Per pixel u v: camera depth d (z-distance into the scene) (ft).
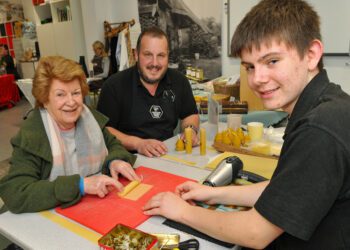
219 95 8.86
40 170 3.80
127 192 3.57
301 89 2.24
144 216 3.06
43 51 21.52
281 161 2.11
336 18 8.84
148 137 6.40
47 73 3.72
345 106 2.00
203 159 4.67
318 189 1.86
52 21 20.52
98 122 4.83
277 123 6.82
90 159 4.36
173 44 12.81
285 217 1.93
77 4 17.88
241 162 3.78
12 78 21.77
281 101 2.23
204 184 3.45
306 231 1.90
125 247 2.40
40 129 3.85
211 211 2.64
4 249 3.70
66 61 3.84
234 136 4.90
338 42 9.00
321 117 1.93
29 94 13.56
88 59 16.52
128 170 4.02
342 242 2.05
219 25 11.32
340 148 1.83
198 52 12.16
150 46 5.90
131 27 14.57
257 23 2.16
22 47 25.50
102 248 2.47
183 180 3.88
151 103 6.34
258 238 2.12
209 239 2.67
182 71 12.78
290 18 2.10
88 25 15.85
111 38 14.73
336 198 1.96
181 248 2.52
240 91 8.48
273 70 2.15
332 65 9.31
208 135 5.78
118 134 5.84
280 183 1.99
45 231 2.91
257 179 3.58
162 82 6.46
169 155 4.90
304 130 1.95
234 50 2.33
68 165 4.12
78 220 3.05
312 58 2.20
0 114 19.69
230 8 10.86
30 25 24.22
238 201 3.08
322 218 1.98
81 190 3.44
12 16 26.02
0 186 3.38
